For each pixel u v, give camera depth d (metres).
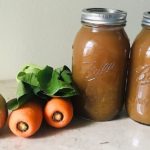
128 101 0.32
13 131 0.28
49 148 0.28
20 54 0.42
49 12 0.41
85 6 0.42
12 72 0.43
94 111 0.32
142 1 0.43
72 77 0.32
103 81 0.30
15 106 0.29
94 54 0.29
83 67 0.30
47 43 0.42
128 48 0.31
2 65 0.42
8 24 0.40
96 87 0.31
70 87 0.30
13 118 0.28
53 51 0.43
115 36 0.29
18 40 0.41
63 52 0.43
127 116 0.34
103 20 0.28
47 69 0.32
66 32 0.42
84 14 0.29
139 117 0.31
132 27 0.44
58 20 0.41
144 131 0.31
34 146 0.28
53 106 0.29
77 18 0.42
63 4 0.41
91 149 0.28
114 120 0.33
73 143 0.29
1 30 0.40
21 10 0.40
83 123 0.32
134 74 0.31
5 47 0.41
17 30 0.40
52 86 0.30
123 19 0.29
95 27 0.29
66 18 0.41
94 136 0.30
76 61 0.31
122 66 0.31
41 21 0.41
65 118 0.30
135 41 0.30
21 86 0.29
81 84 0.31
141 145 0.29
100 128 0.31
